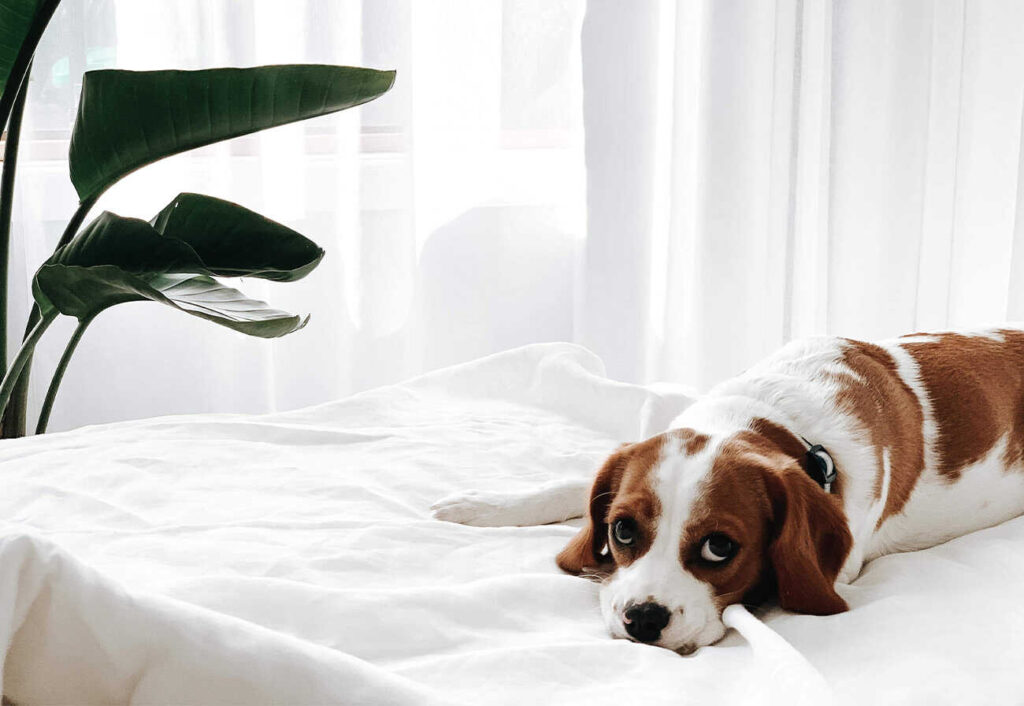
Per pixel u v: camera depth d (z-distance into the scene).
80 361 2.79
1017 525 1.37
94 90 1.70
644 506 1.15
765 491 1.15
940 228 2.99
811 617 1.09
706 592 1.12
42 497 1.34
